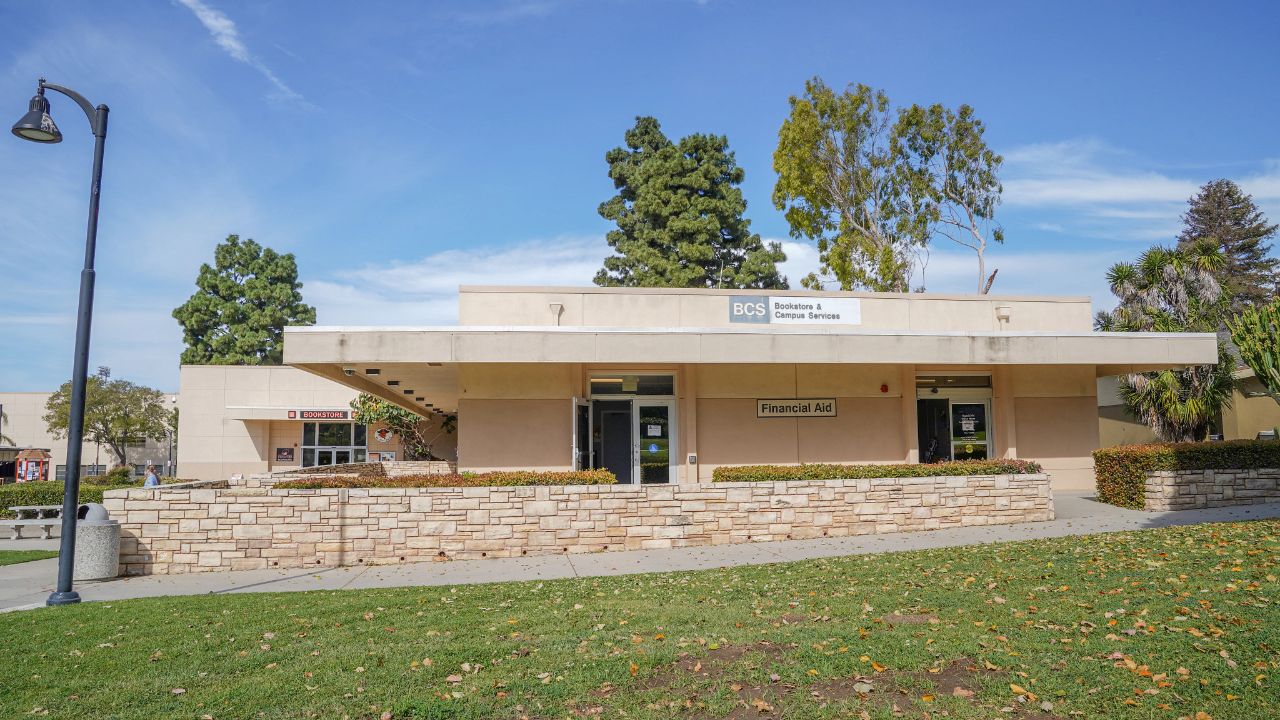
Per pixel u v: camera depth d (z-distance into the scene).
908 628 7.08
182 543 12.52
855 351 15.58
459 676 6.31
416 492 12.89
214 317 53.91
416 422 33.19
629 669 6.31
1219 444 15.62
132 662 6.94
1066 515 15.05
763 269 41.31
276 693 6.03
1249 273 54.22
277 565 12.60
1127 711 5.10
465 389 17.22
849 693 5.66
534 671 6.37
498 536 12.98
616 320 17.75
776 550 12.63
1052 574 9.04
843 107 34.22
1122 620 6.91
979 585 8.80
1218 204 56.94
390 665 6.61
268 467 36.94
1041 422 19.39
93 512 12.12
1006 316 18.86
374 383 20.62
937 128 33.38
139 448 48.19
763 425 18.22
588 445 17.64
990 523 14.37
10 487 20.56
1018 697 5.40
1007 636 6.68
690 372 17.98
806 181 35.62
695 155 42.22
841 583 9.42
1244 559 8.98
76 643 7.64
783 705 5.50
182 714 5.65
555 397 17.38
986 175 33.06
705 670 6.24
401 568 12.22
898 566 10.32
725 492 13.59
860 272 34.28
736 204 41.66
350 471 25.58
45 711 5.80
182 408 36.62
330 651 7.10
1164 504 15.04
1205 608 7.05
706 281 42.34
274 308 53.53
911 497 14.17
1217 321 23.27
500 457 17.16
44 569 13.12
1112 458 16.48
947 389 19.38
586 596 9.37
